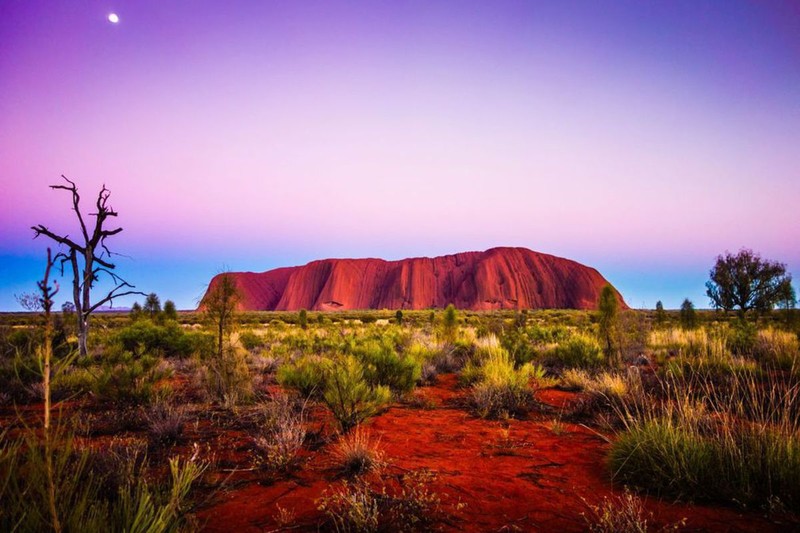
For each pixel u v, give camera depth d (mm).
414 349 12758
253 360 12922
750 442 3994
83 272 13281
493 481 4051
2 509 2127
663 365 10289
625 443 4355
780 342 11469
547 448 5094
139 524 2467
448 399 8188
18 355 2430
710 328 18859
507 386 7539
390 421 6398
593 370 10234
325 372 7730
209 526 3131
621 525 2965
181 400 7660
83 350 13078
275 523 3182
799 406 5473
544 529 3111
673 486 3729
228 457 4691
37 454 2295
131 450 4262
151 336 15000
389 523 3123
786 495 3445
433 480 4043
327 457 4711
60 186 13062
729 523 3180
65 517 2248
